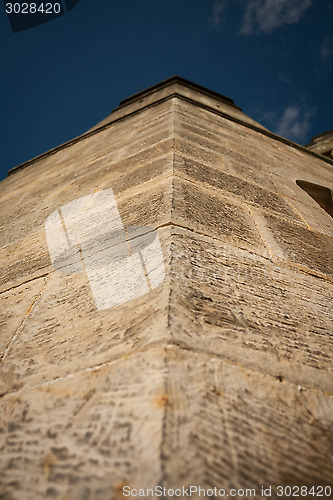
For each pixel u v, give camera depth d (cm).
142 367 71
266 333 90
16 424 68
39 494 53
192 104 432
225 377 71
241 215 164
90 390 71
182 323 81
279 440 62
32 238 189
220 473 53
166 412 59
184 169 195
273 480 55
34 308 115
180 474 51
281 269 128
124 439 57
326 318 107
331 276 138
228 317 90
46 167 385
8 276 150
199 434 58
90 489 51
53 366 83
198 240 123
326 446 63
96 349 83
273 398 71
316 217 209
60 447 60
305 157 418
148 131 318
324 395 76
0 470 58
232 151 281
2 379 84
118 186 203
